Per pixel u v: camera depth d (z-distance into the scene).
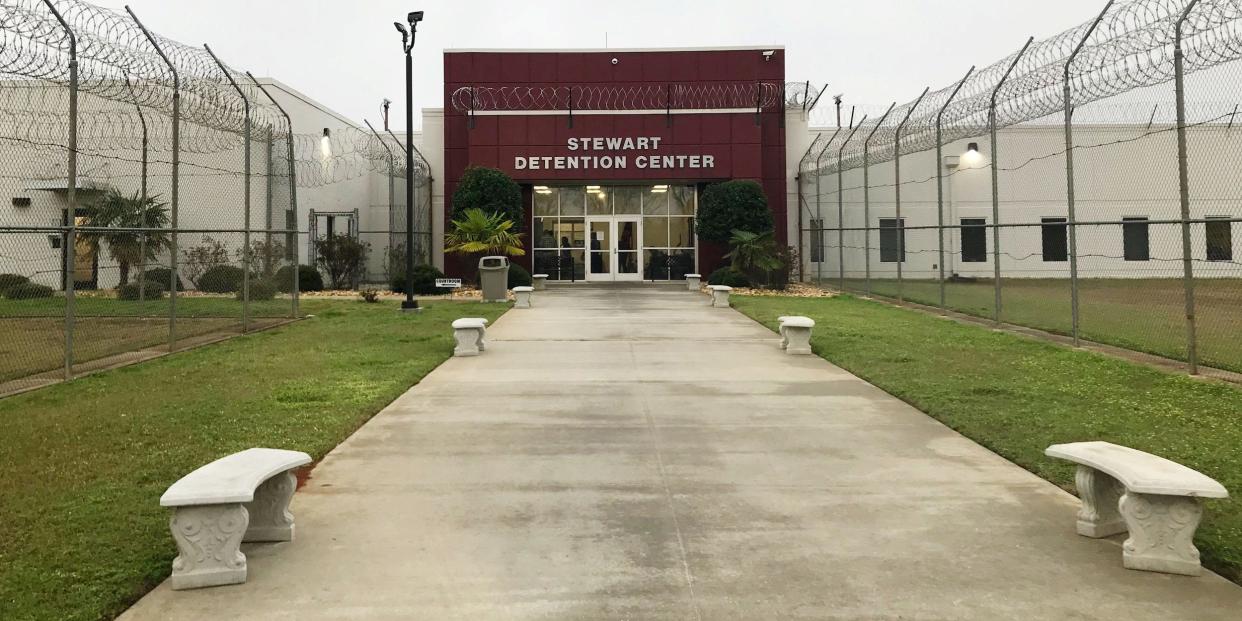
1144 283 27.56
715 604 3.84
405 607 3.81
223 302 21.22
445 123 30.39
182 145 24.34
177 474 5.86
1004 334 13.94
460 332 11.92
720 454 6.52
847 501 5.33
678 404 8.49
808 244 31.83
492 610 3.78
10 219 24.95
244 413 7.89
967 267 31.19
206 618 3.71
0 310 18.61
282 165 25.92
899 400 8.64
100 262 24.72
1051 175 30.89
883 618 3.69
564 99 30.47
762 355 12.05
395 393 8.97
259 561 4.36
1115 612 3.74
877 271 31.52
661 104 30.50
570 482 5.78
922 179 31.45
